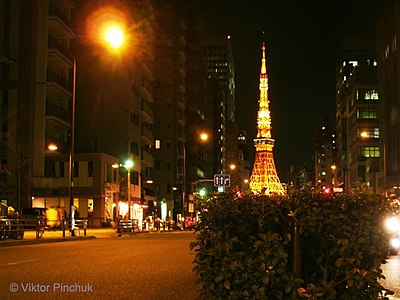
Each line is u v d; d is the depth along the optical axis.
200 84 113.88
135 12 72.88
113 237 38.53
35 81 56.38
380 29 88.44
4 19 56.75
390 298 10.26
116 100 67.44
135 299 9.62
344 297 5.18
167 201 93.94
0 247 24.64
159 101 96.44
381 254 5.54
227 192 5.85
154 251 21.30
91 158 59.38
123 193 64.12
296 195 5.48
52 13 57.56
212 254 5.34
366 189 5.68
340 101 138.88
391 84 81.38
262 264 5.05
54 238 31.17
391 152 80.62
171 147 95.31
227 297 5.27
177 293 10.36
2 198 54.56
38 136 55.94
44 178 56.25
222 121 151.50
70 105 64.69
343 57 135.62
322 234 5.31
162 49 97.31
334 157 184.25
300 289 4.95
